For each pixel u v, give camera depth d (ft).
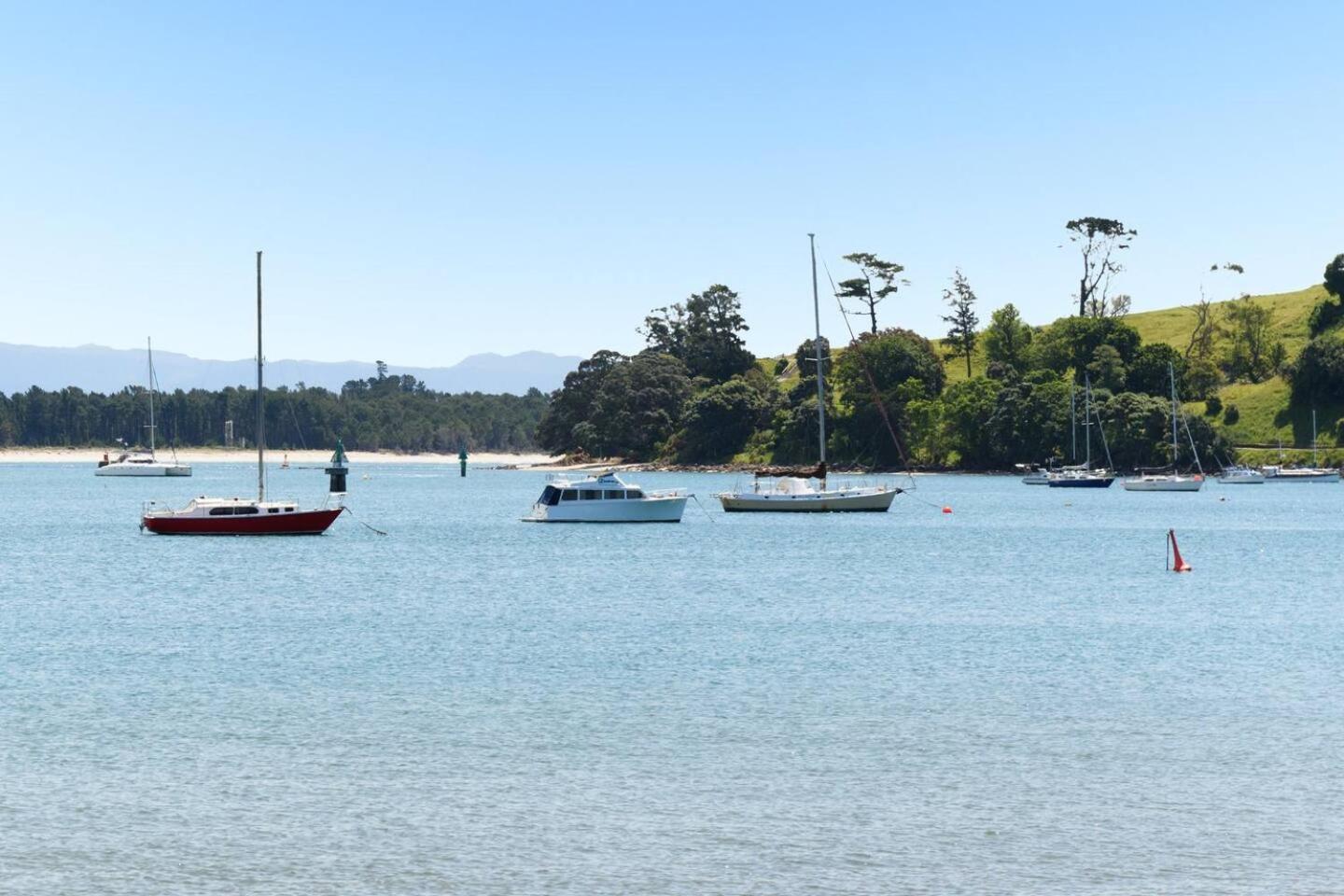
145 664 205.05
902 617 260.21
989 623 250.98
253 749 150.30
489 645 223.71
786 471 597.11
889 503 570.46
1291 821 125.08
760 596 294.66
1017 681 190.39
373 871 113.50
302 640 229.25
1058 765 144.05
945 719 165.89
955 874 112.78
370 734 157.79
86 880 111.14
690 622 253.44
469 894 108.78
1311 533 494.59
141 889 109.40
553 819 126.52
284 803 130.72
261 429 447.01
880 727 161.27
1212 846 118.93
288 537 450.71
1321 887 109.60
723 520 549.95
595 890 109.50
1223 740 154.51
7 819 125.49
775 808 129.49
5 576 336.29
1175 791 134.82
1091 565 372.17
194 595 297.33
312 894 108.68
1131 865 114.42
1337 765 143.43
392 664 205.16
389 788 135.74
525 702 175.83
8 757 146.61
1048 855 116.88
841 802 131.44
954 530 503.20
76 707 171.83
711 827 124.16
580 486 529.86
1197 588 312.91
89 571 348.18
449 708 171.63
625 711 169.99
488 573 345.72
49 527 523.70
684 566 367.25
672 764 144.56
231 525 451.12
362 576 337.72
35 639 230.27
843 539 459.73
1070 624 249.34
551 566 366.22
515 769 142.61
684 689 184.85
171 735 157.07
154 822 124.98
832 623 250.98
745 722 163.94
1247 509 647.15
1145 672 197.88
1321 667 201.46
